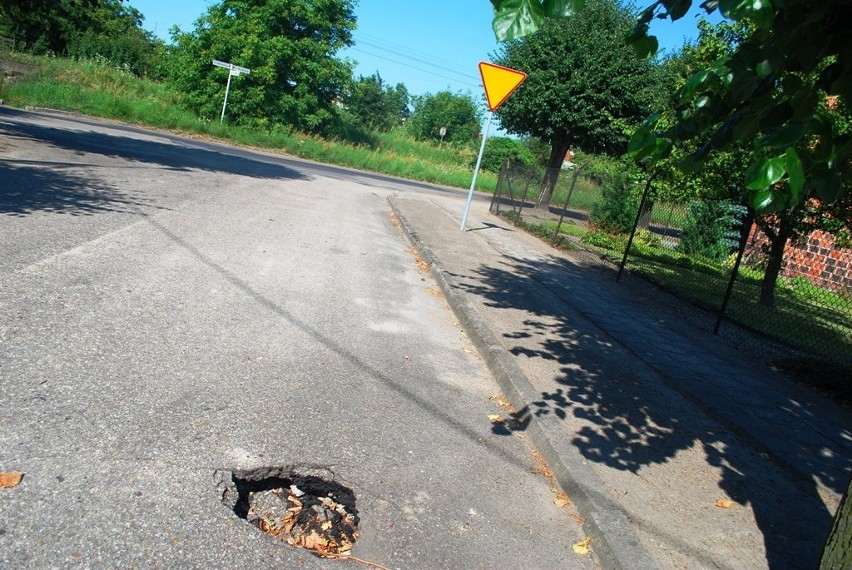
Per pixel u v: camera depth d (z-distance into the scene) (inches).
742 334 379.9
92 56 1732.3
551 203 858.1
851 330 420.5
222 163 762.2
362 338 237.0
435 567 117.4
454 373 224.4
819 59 103.3
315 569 109.6
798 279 559.8
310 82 1419.8
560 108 860.0
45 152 513.0
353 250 403.5
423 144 2065.7
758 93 108.4
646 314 388.5
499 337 267.1
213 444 140.3
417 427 173.5
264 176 724.0
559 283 433.1
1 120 657.6
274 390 174.6
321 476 138.6
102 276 235.9
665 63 848.3
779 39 98.8
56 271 229.6
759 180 87.3
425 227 563.2
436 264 398.0
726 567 135.0
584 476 157.4
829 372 305.1
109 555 101.7
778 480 185.3
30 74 1163.9
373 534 123.1
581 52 848.9
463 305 306.2
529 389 210.7
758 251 561.0
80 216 319.9
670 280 518.0
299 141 1357.0
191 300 233.0
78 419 138.6
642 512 149.3
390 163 1493.6
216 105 1314.0
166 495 119.5
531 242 634.2
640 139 113.4
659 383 253.0
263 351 201.3
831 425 245.6
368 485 139.1
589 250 642.8
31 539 101.5
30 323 181.3
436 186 1444.4
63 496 113.0
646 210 608.4
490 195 1542.8
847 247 418.6
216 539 111.0
